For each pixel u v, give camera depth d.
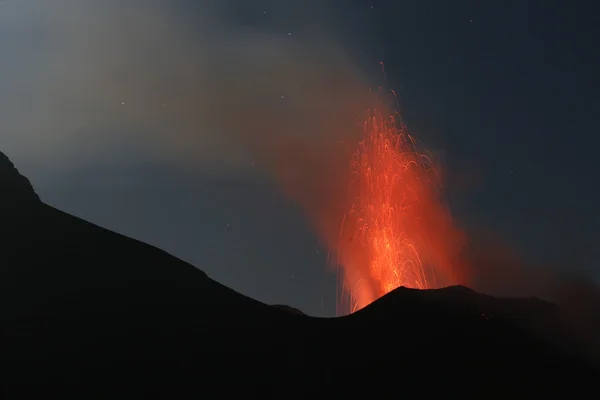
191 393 26.53
